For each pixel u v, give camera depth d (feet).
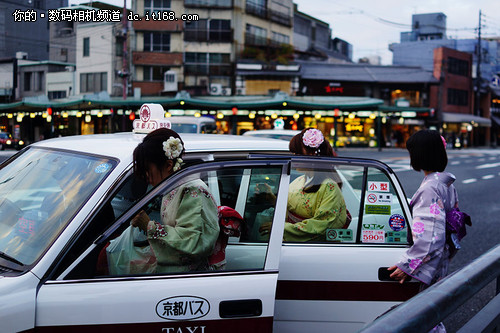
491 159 93.25
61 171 7.89
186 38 125.29
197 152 8.49
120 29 125.29
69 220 6.73
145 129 9.25
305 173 9.16
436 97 138.21
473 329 5.20
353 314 8.29
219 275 6.95
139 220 6.90
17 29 162.91
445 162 8.49
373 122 130.82
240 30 128.57
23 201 7.82
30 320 6.05
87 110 119.24
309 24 163.43
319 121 128.16
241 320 6.86
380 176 8.97
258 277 7.05
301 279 8.16
